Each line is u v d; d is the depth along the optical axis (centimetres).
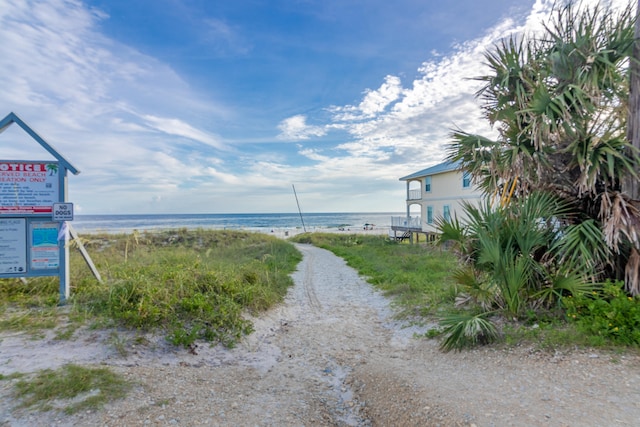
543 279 488
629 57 459
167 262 870
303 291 970
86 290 582
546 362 358
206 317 542
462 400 310
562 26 508
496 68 561
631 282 428
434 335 525
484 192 627
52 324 459
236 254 1520
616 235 414
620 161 454
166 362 420
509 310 489
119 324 476
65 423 262
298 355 513
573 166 496
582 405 271
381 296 888
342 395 388
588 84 473
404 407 324
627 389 285
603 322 379
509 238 493
